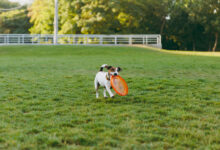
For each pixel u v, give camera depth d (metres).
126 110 7.18
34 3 49.97
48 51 31.33
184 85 10.88
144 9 46.94
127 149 4.69
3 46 34.88
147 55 27.78
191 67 17.00
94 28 42.72
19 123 6.03
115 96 8.95
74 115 6.72
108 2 40.88
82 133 5.44
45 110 7.26
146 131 5.60
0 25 59.41
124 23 45.78
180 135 5.38
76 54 29.23
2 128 5.66
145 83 11.12
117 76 8.23
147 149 4.71
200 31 58.88
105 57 25.11
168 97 8.70
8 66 17.53
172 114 6.80
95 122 6.07
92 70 15.57
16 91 9.60
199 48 62.56
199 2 53.12
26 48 33.34
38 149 4.69
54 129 5.61
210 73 14.50
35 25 49.94
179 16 56.12
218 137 5.29
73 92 9.50
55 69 15.98
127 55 27.83
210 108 7.43
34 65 18.19
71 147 4.72
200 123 6.09
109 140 5.03
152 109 7.30
